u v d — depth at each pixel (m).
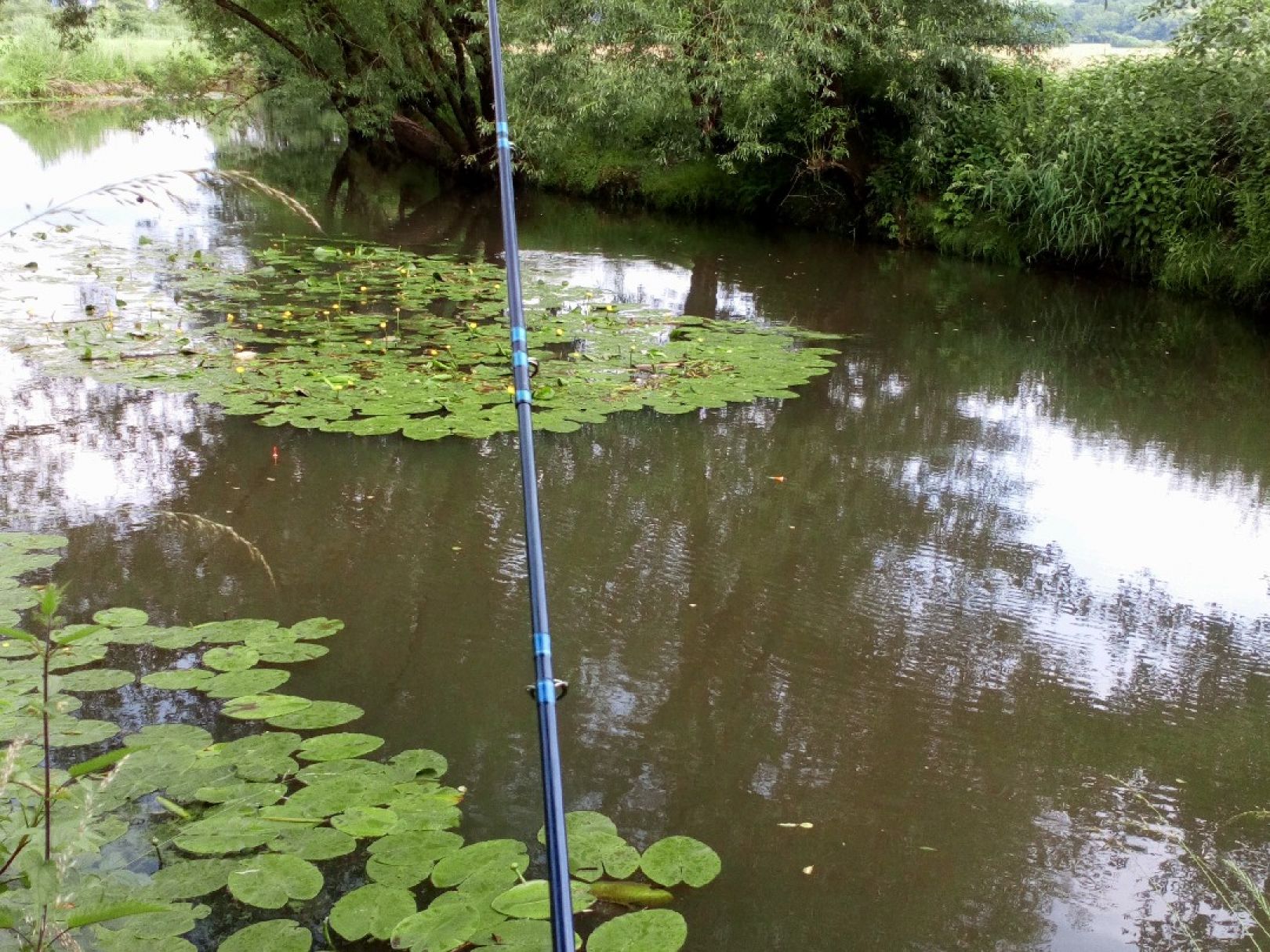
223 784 2.47
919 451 5.18
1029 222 10.20
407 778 2.54
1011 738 2.95
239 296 7.58
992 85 11.40
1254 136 8.84
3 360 5.83
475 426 5.00
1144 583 3.91
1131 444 5.38
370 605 3.50
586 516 4.28
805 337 7.27
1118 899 2.35
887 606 3.66
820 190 12.27
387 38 13.52
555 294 8.23
